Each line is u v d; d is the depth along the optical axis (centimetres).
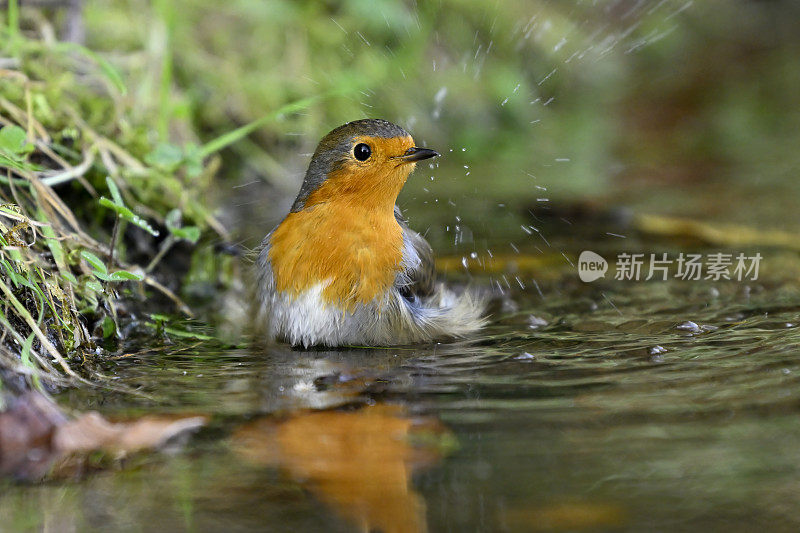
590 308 862
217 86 1438
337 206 770
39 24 1130
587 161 1623
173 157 973
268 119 1062
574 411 543
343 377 646
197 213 1032
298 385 625
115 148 988
